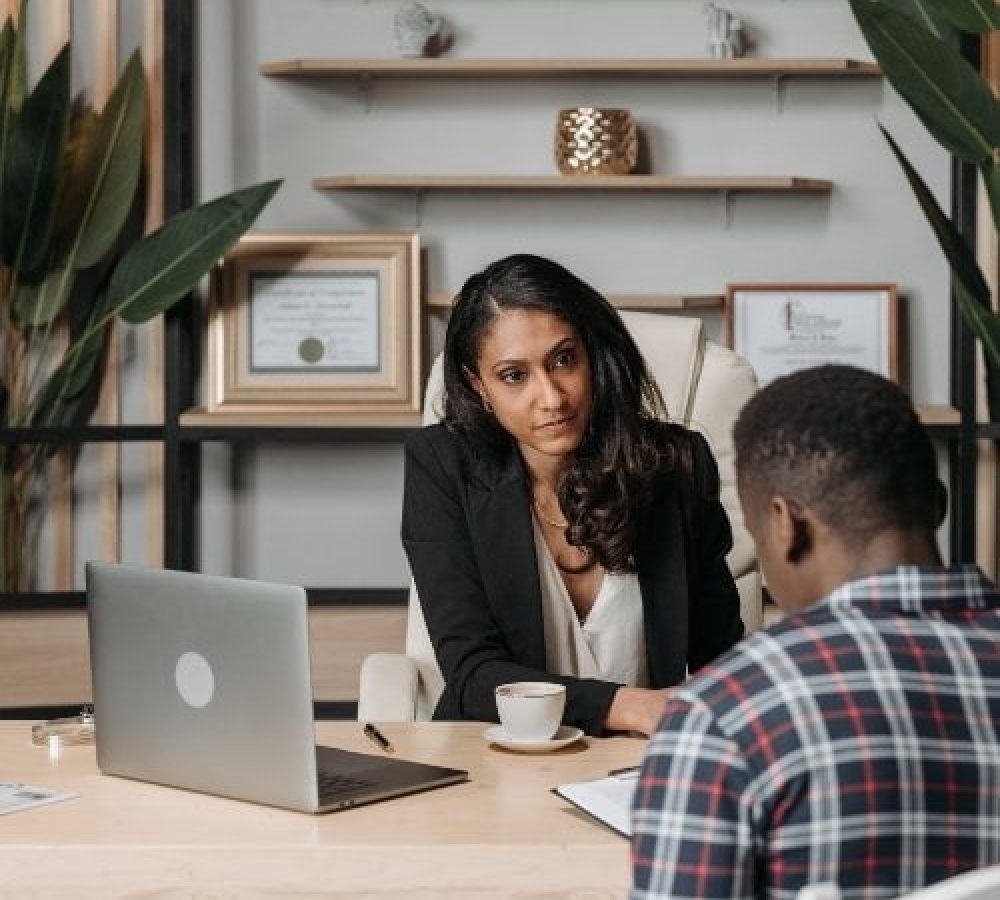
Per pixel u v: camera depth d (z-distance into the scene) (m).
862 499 1.25
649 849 1.21
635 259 4.16
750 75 4.07
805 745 1.18
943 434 3.91
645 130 4.14
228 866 1.79
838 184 4.14
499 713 2.18
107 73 4.02
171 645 1.99
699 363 2.96
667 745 1.22
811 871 1.18
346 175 4.12
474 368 2.49
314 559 4.21
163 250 3.83
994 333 3.55
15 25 4.00
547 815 1.89
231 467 4.18
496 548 2.50
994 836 1.20
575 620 2.55
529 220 4.15
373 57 4.13
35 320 3.93
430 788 2.00
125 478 4.14
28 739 2.29
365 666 2.72
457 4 4.11
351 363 4.01
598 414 2.48
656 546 2.52
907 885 1.19
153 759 2.03
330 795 1.94
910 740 1.19
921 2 3.49
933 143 4.14
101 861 1.80
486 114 4.14
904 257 4.15
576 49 4.12
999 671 1.22
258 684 1.91
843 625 1.23
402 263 4.01
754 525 1.31
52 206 3.86
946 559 4.14
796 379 1.30
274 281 4.00
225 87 4.12
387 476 4.20
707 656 2.64
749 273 4.16
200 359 4.14
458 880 1.78
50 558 4.11
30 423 3.95
